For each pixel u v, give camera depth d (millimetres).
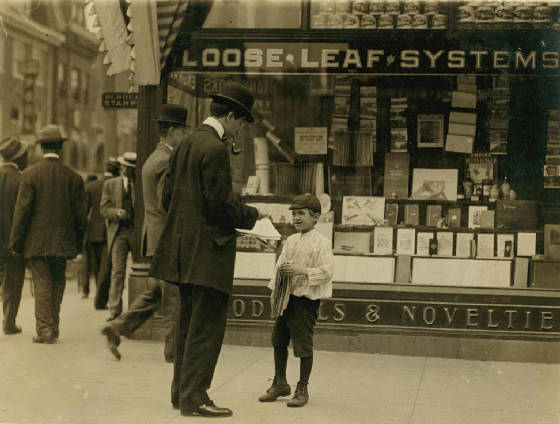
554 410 4809
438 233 7172
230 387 5344
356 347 6777
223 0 7262
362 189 7359
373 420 4473
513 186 7152
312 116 7395
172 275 4453
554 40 6980
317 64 7297
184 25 7250
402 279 7059
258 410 4660
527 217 7102
